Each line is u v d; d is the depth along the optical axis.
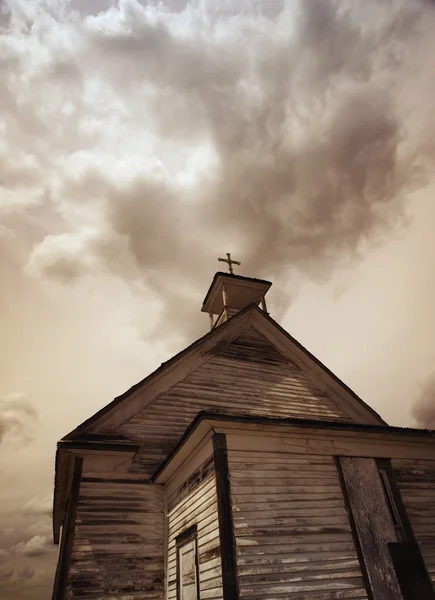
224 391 10.78
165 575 8.09
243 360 11.59
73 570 7.53
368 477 7.21
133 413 9.71
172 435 9.70
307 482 6.68
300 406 11.25
